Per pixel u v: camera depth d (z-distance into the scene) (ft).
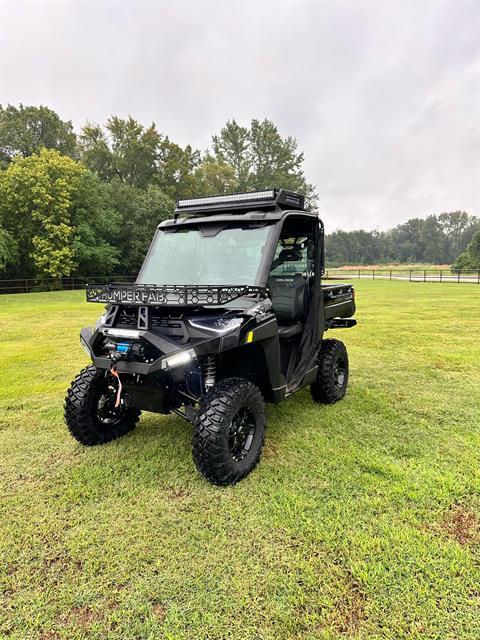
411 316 39.65
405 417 14.25
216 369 11.39
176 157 160.97
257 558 7.51
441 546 7.70
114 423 12.89
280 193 12.34
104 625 6.26
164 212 123.44
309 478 10.20
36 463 11.38
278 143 195.72
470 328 32.60
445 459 11.12
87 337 11.41
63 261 98.63
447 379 18.97
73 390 11.86
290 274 13.73
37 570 7.39
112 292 10.21
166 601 6.64
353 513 8.75
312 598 6.61
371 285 90.89
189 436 12.94
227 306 10.04
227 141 196.34
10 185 94.17
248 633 6.04
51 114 138.10
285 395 11.85
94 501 9.50
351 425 13.57
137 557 7.63
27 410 15.65
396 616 6.26
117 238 120.16
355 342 27.63
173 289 9.36
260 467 10.78
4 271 98.63
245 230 11.94
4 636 6.11
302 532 8.18
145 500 9.46
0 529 8.53
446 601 6.50
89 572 7.30
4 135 127.65
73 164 101.45
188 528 8.43
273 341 10.91
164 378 9.87
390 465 10.75
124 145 155.63
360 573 7.03
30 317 43.29
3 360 23.77
